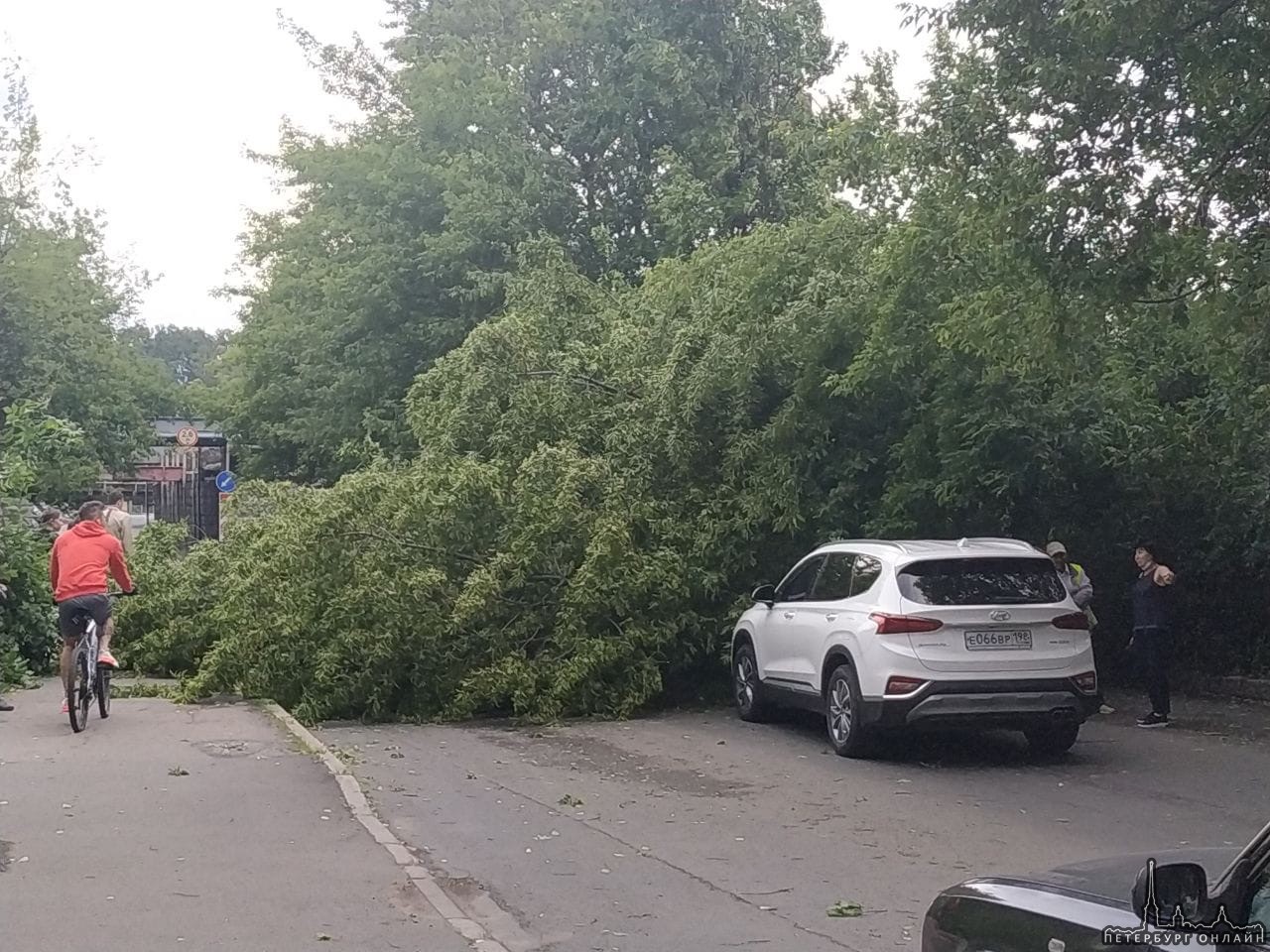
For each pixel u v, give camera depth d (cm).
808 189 2664
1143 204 1180
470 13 3219
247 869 766
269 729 1241
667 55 2816
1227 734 1390
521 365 1703
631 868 810
